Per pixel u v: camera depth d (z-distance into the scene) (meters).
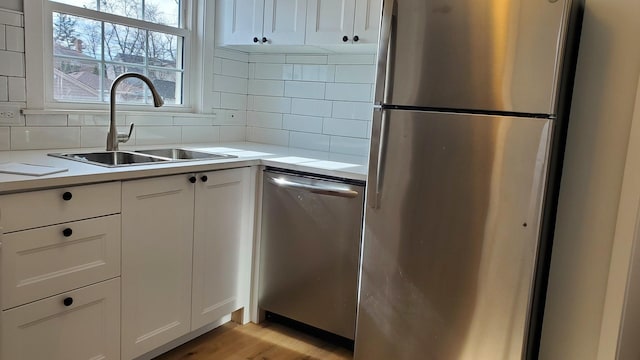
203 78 3.06
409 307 2.03
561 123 1.90
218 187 2.32
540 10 1.67
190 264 2.24
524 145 1.75
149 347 2.12
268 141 3.30
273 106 3.25
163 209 2.07
